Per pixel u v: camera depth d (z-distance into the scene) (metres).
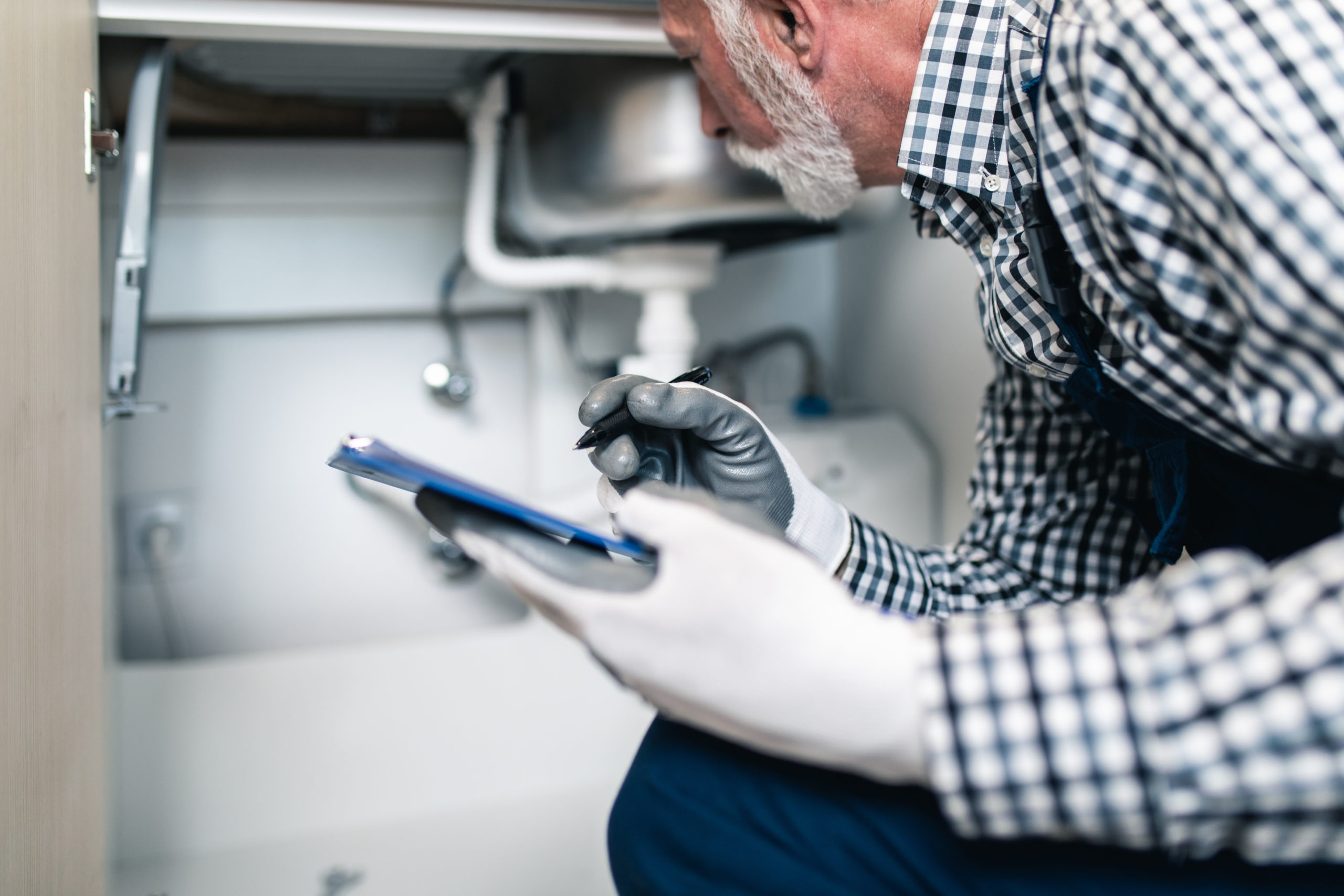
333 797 1.13
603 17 0.85
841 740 0.39
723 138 0.79
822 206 0.77
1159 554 0.59
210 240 1.23
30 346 0.57
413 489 0.46
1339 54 0.41
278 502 1.32
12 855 0.53
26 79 0.56
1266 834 0.36
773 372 1.47
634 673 0.40
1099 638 0.38
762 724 0.39
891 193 1.05
